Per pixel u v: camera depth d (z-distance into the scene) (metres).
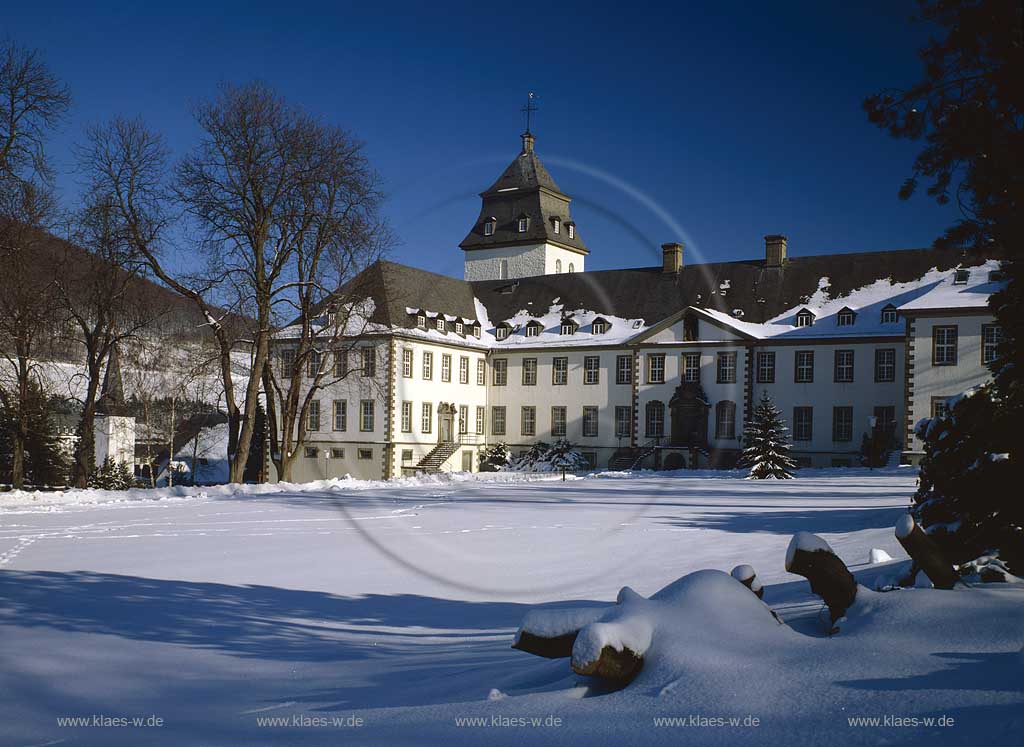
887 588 6.62
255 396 30.80
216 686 5.70
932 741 3.04
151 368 36.22
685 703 3.72
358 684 5.56
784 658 4.08
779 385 47.44
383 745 3.72
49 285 29.47
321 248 29.86
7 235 26.47
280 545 14.55
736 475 39.22
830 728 3.26
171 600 9.55
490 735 3.67
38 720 4.75
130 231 29.19
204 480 53.94
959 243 8.16
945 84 8.17
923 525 7.00
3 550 13.62
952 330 39.66
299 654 6.96
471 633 8.05
